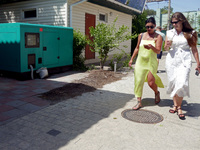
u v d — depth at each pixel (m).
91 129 3.50
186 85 3.99
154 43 4.40
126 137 3.26
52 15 10.43
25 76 6.91
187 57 4.14
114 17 13.95
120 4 12.85
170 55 4.29
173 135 3.38
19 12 11.76
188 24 4.07
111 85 6.73
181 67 4.13
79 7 10.54
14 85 6.21
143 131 3.49
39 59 7.39
